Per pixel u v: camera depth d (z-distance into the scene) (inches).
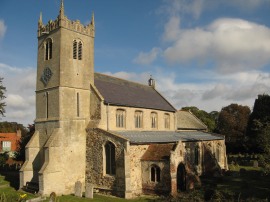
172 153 1465.3
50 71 1702.8
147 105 2062.0
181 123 2640.3
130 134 1760.6
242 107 3848.4
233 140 3722.9
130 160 1520.7
